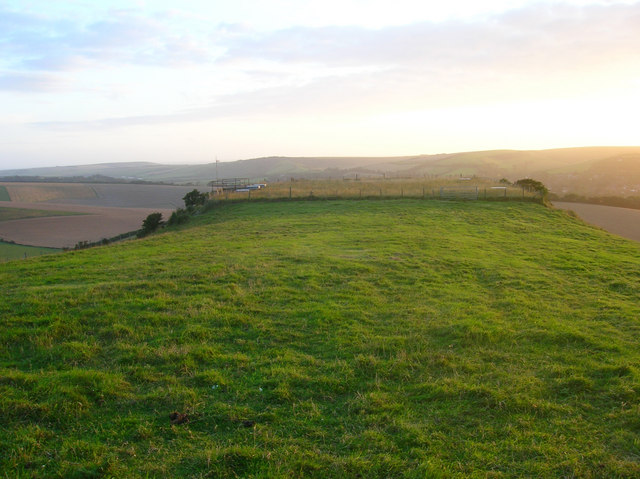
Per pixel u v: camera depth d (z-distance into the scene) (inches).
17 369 288.8
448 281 558.6
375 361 310.3
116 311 392.2
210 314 394.0
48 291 454.0
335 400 266.4
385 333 372.2
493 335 366.6
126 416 239.6
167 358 308.0
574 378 287.0
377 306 442.9
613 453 214.8
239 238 869.2
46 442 215.2
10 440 213.6
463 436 229.8
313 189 1893.5
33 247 1895.9
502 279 575.2
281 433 228.4
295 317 400.8
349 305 440.8
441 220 1116.5
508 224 1086.4
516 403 258.8
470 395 269.6
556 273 628.4
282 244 786.2
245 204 1529.3
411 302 462.6
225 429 231.3
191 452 209.6
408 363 312.7
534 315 429.1
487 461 208.4
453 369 306.7
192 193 1813.5
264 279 526.3
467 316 417.4
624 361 318.0
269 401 260.4
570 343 359.6
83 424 231.8
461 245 804.6
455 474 198.1
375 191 1731.1
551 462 207.9
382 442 220.4
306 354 327.0
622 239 997.8
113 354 316.5
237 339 347.3
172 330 358.6
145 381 278.8
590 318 430.0
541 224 1119.6
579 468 202.1
